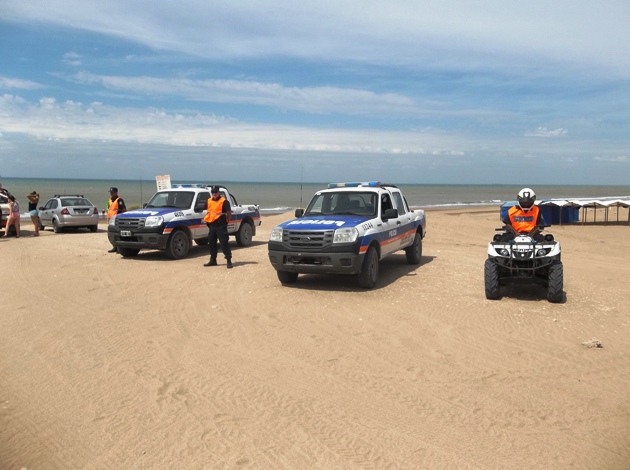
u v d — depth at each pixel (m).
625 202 28.91
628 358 6.29
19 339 7.13
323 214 11.23
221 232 12.48
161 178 19.45
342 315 8.29
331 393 5.30
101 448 4.25
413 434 4.43
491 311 8.43
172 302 9.22
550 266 9.06
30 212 21.00
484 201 73.06
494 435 4.41
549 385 5.48
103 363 6.19
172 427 4.58
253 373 5.86
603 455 4.10
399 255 14.99
